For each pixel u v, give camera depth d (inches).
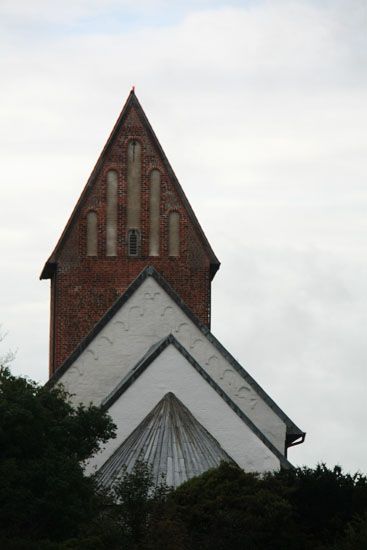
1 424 2591.0
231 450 2984.7
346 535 2514.8
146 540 2448.3
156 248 3612.2
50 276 3730.3
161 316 3334.2
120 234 3604.8
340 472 2640.3
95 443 2787.9
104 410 2844.5
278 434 3331.7
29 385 2748.5
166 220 3619.6
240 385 3334.2
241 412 3002.0
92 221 3604.8
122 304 3334.2
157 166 3634.4
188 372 3024.1
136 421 2999.5
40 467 2561.5
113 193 3614.7
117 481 2753.4
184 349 3034.0
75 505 2541.8
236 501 2568.9
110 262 3595.0
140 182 3624.5
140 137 3636.8
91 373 3309.5
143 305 3334.2
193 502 2588.6
